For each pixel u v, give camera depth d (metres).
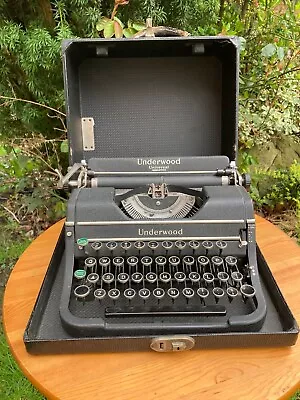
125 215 0.48
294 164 1.07
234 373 0.39
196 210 0.51
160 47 0.55
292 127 1.06
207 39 0.52
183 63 0.59
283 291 0.50
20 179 1.00
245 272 0.46
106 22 0.72
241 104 1.01
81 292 0.42
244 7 0.99
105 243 0.47
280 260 0.56
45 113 0.86
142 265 0.48
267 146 1.12
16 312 0.47
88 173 0.53
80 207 0.48
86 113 0.60
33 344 0.39
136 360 0.40
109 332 0.40
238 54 0.52
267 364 0.40
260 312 0.41
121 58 0.58
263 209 1.10
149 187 0.52
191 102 0.61
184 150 0.63
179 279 0.43
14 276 0.54
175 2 0.79
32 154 0.95
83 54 0.57
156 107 0.61
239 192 0.50
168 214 0.52
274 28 0.98
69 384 0.38
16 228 1.03
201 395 0.37
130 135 0.62
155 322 0.41
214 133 0.62
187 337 0.39
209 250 0.47
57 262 0.51
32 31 0.74
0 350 0.75
